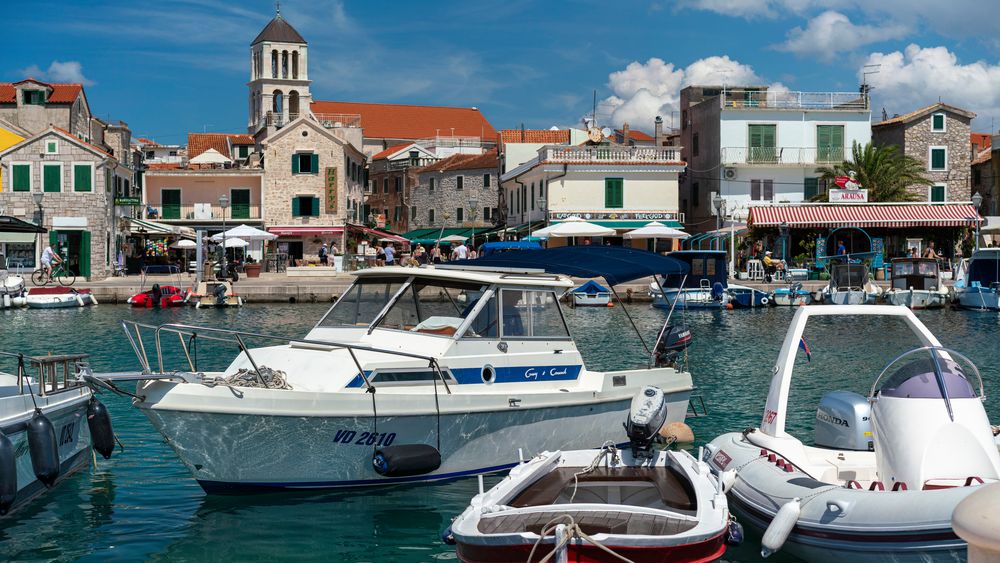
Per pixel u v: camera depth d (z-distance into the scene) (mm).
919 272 40625
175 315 35625
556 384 12422
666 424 13453
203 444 10164
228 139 90438
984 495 3109
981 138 83438
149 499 10672
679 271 13977
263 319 33938
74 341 26125
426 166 83750
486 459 11586
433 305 12125
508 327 12039
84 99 63125
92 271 50938
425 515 10125
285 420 10312
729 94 61969
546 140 74375
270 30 91938
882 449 8203
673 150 58625
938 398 8000
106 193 51719
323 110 105375
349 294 12828
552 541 6781
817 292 40906
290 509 10289
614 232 50031
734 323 33312
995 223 50875
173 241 62375
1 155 50406
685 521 7336
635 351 24297
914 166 60938
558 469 9094
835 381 19422
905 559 7137
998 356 23719
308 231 64375
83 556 8930
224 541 9328
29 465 10344
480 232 71938
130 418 15031
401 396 10836
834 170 59719
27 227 22219
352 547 9203
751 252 51656
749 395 17844
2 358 22406
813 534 7738
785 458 9164
